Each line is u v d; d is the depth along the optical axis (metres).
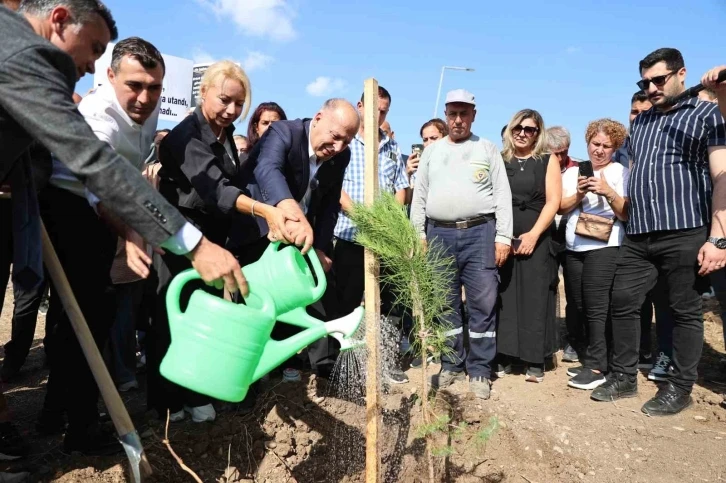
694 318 3.71
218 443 2.84
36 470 2.58
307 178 3.03
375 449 2.28
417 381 4.11
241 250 3.17
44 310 6.05
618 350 4.08
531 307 4.36
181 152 2.72
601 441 3.33
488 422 3.17
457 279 4.10
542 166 4.37
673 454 3.21
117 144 2.52
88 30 1.87
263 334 1.90
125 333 3.79
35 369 4.27
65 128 1.54
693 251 3.62
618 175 4.39
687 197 3.62
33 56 1.55
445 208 4.07
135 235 2.48
